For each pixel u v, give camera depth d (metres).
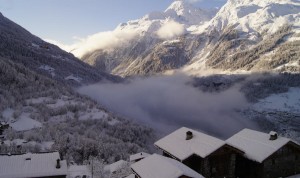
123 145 160.62
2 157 64.81
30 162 64.56
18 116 174.25
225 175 58.16
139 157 92.75
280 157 59.56
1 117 167.12
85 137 161.75
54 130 154.88
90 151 131.75
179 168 45.88
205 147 57.41
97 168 82.44
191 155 56.88
